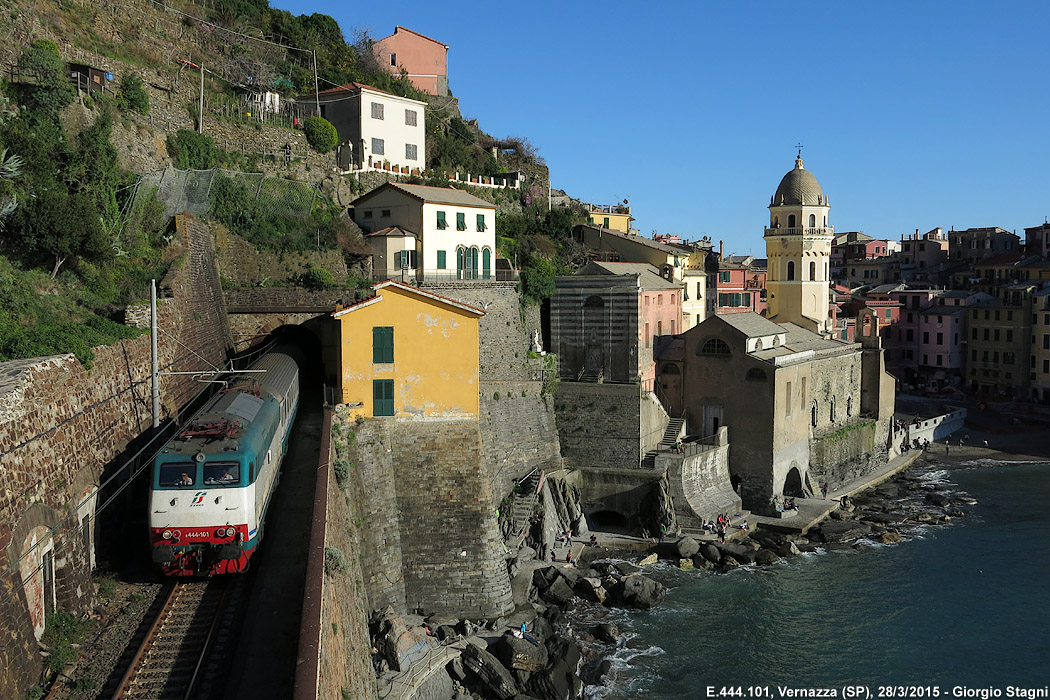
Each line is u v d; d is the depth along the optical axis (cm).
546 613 5153
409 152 9031
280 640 2395
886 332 13300
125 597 2759
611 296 7125
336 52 10088
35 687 2120
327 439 4075
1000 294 12600
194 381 4503
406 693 3828
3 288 3316
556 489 6631
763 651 4828
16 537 2220
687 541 6334
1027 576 5962
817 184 9506
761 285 10594
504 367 7031
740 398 7262
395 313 4766
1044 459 9506
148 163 6025
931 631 5088
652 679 4494
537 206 9912
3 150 4044
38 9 6034
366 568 4572
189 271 4962
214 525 2806
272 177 7025
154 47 7344
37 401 2553
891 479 8762
